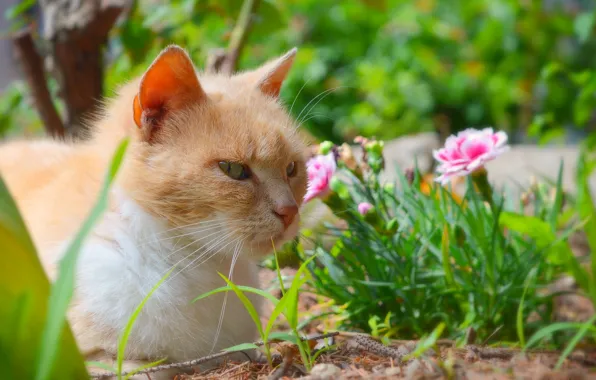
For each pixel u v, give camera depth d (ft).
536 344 5.06
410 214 5.25
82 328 4.78
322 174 5.06
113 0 5.82
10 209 4.36
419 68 11.42
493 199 5.22
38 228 4.87
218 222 4.83
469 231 5.14
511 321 5.13
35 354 4.37
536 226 5.00
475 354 4.79
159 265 4.83
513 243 5.38
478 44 11.91
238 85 5.05
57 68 5.93
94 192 4.86
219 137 4.82
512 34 11.88
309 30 11.40
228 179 4.81
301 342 4.79
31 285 4.36
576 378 4.57
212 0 6.00
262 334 4.71
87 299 4.78
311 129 10.20
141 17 6.15
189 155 4.80
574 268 5.04
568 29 11.69
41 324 4.37
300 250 5.26
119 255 4.80
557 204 5.21
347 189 5.25
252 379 4.71
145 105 4.80
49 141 5.43
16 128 7.50
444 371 4.60
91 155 4.95
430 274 5.15
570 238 6.10
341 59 11.39
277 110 5.00
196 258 4.86
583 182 4.99
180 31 6.14
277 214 4.85
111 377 4.72
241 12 6.00
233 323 4.93
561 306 5.64
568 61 11.89
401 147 7.41
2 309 4.36
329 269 5.18
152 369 4.70
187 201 4.80
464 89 11.43
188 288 4.85
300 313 5.19
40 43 6.03
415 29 11.68
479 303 5.11
